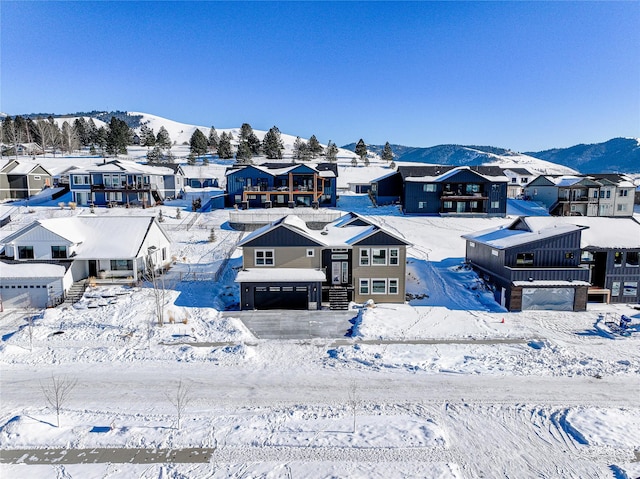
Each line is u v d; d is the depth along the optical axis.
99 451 16.03
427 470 15.13
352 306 33.19
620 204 65.56
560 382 21.42
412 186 62.22
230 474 14.90
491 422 18.08
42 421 17.80
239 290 35.47
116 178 63.47
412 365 23.20
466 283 37.28
